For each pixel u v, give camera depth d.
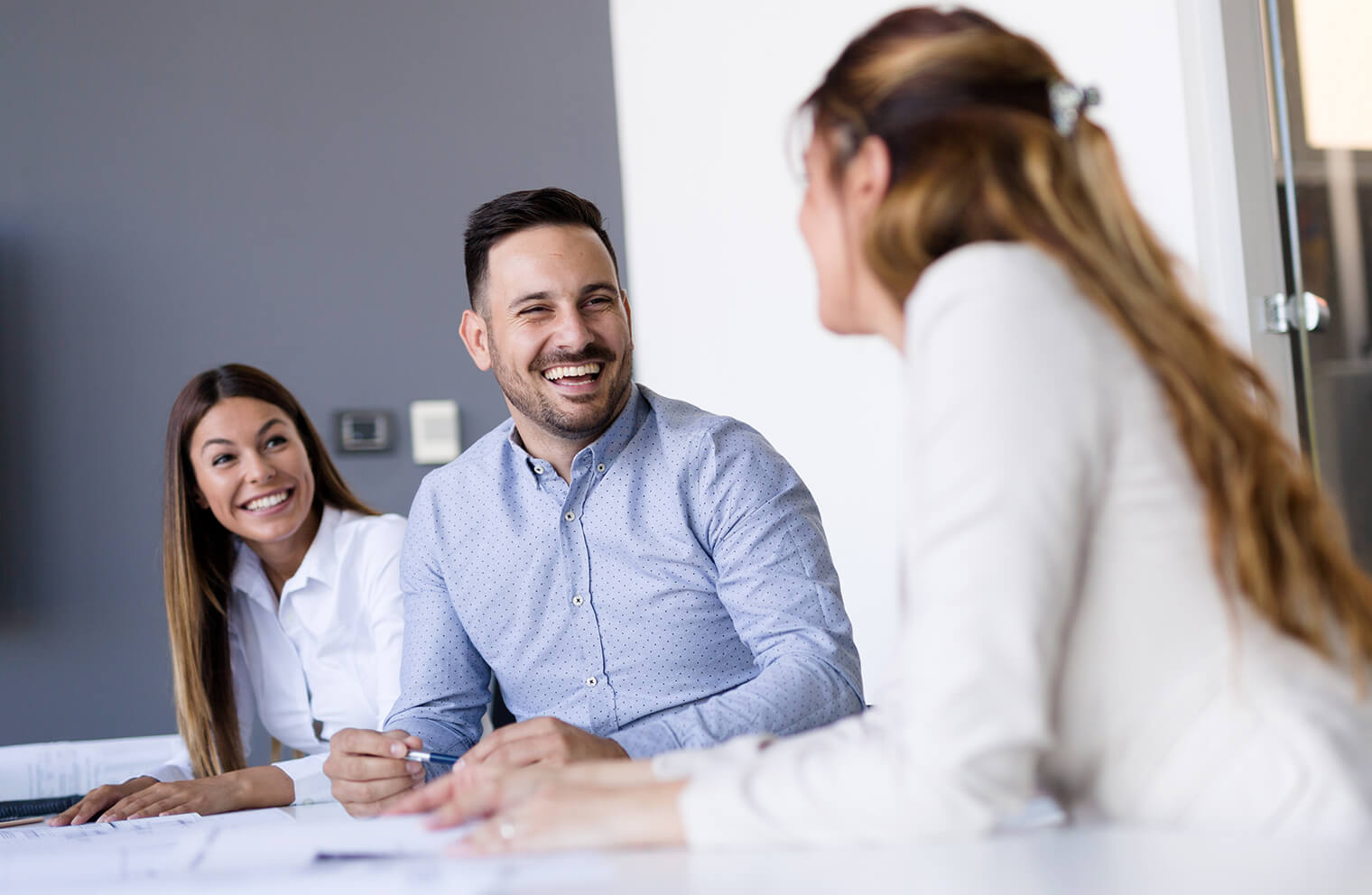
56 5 3.19
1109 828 0.69
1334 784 0.67
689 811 0.70
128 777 2.21
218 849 0.86
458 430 3.28
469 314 1.86
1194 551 0.71
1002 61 0.79
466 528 1.77
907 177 0.79
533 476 1.76
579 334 1.67
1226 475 0.72
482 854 0.73
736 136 3.45
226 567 2.19
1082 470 0.69
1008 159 0.78
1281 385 2.78
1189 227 2.89
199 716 2.12
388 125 3.33
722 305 3.44
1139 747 0.71
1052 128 0.79
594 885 0.60
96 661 3.07
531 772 0.86
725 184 3.45
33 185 3.14
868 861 0.62
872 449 3.39
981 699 0.65
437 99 3.36
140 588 3.10
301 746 2.28
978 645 0.66
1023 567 0.66
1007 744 0.65
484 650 1.78
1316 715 0.69
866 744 0.70
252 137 3.26
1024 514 0.67
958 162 0.78
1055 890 0.54
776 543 1.64
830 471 3.41
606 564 1.72
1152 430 0.72
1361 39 2.69
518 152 3.38
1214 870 0.57
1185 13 2.90
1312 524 0.74
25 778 2.16
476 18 3.39
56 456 3.10
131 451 3.13
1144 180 2.94
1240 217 2.83
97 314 3.14
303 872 0.73
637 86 3.45
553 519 1.73
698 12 3.47
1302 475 0.75
